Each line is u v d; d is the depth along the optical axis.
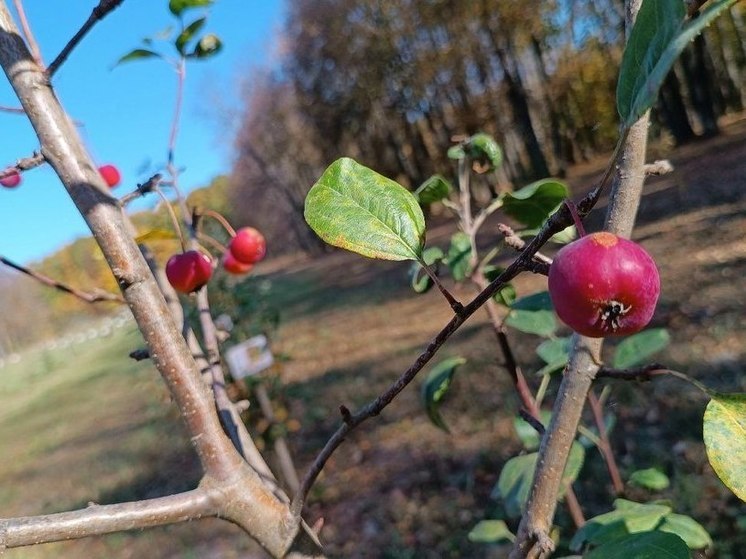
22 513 7.64
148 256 1.41
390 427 6.09
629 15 0.87
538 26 21.97
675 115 19.34
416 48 24.98
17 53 1.07
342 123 30.34
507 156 25.19
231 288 5.54
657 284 0.75
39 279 1.35
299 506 0.99
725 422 0.84
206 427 1.02
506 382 6.00
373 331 10.70
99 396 14.62
